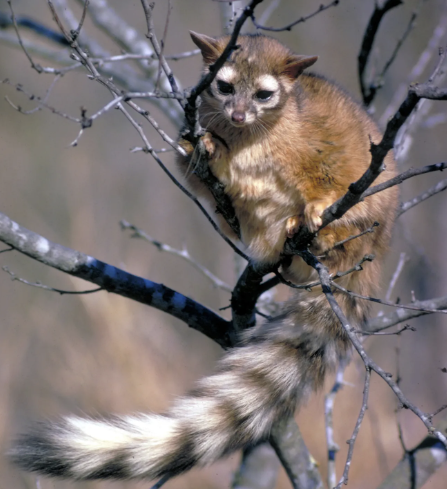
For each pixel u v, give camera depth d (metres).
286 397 8.43
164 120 24.06
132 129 23.97
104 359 16.34
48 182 22.73
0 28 12.96
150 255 20.62
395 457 15.70
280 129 8.30
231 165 8.42
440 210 18.48
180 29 24.47
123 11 23.94
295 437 9.01
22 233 7.81
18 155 23.27
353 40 23.73
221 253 21.66
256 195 8.59
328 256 8.40
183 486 14.34
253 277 7.93
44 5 24.27
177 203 22.80
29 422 8.14
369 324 8.82
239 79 8.21
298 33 24.22
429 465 8.66
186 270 20.81
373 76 11.20
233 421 8.27
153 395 15.96
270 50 8.59
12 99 24.80
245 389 8.40
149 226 22.45
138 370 16.23
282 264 8.70
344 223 8.09
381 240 8.59
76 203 22.03
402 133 10.07
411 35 20.95
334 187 8.37
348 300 8.56
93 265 8.10
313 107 8.52
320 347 8.55
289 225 8.14
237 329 8.60
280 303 10.41
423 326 18.88
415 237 18.02
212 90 8.35
